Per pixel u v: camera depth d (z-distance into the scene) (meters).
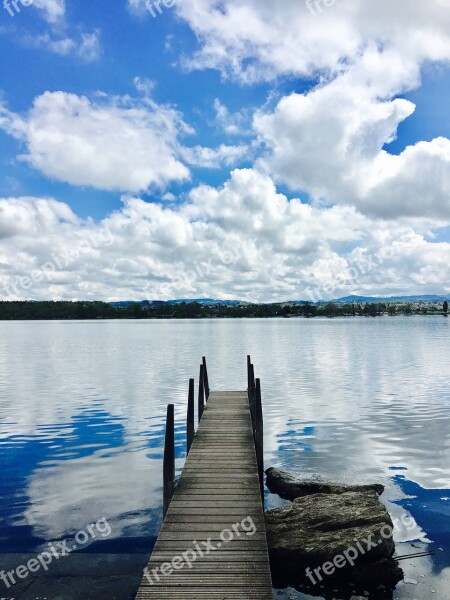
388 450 14.60
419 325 134.62
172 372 34.19
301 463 13.38
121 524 9.60
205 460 10.85
